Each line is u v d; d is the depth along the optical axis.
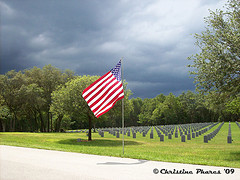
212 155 13.20
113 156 10.55
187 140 25.97
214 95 14.60
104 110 11.30
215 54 14.06
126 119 114.62
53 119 72.06
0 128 55.03
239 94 14.38
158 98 118.81
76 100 23.45
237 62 13.37
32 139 26.28
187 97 107.75
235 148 17.61
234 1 14.38
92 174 6.77
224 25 14.62
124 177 6.46
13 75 50.56
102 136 33.38
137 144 21.67
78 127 97.06
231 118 99.31
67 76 54.41
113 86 11.55
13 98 47.47
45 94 53.12
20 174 6.71
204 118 107.38
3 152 11.66
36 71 54.28
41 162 8.73
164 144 21.53
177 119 104.25
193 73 14.73
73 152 11.89
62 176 6.50
